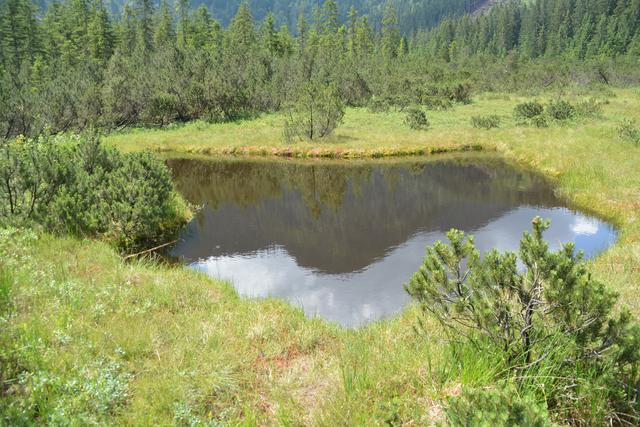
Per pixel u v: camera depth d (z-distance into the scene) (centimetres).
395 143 2430
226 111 3612
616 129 2259
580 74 5259
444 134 2581
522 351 420
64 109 3011
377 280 961
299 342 591
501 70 6116
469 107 3928
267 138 2661
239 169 2142
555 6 13888
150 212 1118
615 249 938
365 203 1591
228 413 418
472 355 439
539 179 1803
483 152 2327
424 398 409
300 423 407
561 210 1415
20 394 375
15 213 950
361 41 9838
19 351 427
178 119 3625
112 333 520
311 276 993
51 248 846
